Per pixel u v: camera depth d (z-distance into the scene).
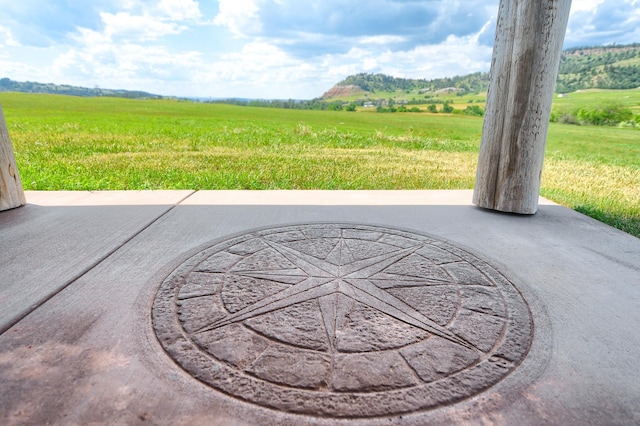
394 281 1.98
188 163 5.95
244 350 1.41
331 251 2.37
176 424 1.08
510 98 3.04
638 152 7.71
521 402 1.18
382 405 1.16
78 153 6.61
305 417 1.12
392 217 3.11
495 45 3.06
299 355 1.38
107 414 1.11
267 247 2.42
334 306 1.72
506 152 3.15
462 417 1.12
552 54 2.86
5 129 3.15
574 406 1.17
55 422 1.08
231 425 1.09
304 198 3.71
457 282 1.98
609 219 3.37
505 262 2.25
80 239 2.54
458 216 3.15
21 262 2.18
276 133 10.68
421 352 1.41
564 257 2.33
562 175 5.58
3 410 1.12
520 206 3.19
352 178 5.20
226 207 3.36
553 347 1.46
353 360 1.36
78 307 1.70
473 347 1.44
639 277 2.07
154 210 3.23
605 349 1.45
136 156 6.46
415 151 8.32
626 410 1.15
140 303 1.74
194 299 1.77
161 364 1.33
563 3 2.75
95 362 1.34
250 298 1.79
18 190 3.30
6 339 1.46
